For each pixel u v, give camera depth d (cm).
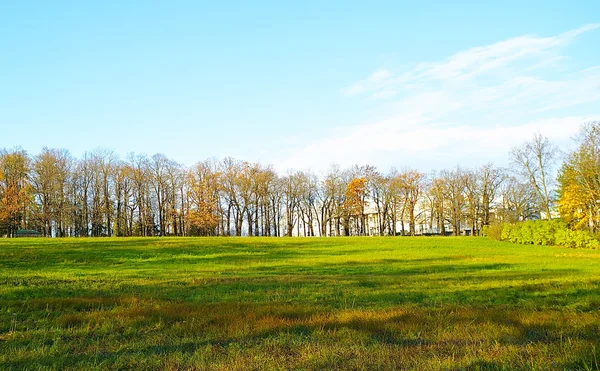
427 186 9194
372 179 9494
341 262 3050
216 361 752
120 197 8269
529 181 6950
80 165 8031
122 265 2942
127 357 782
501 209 8200
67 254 3406
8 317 1117
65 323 1047
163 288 1719
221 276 2202
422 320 1034
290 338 899
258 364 730
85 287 1745
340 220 9725
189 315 1116
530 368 696
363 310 1182
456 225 9056
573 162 5056
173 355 789
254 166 9081
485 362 725
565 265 2589
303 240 5428
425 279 1941
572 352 759
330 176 9788
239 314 1119
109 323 1034
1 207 6606
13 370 718
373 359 749
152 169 8544
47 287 1727
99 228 8281
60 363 747
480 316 1073
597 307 1216
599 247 4438
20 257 3142
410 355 775
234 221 9350
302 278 2059
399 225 11588
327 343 857
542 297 1402
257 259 3369
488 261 2984
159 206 8594
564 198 5003
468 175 8875
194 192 8412
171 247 4103
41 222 7306
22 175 7256
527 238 5300
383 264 2842
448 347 824
